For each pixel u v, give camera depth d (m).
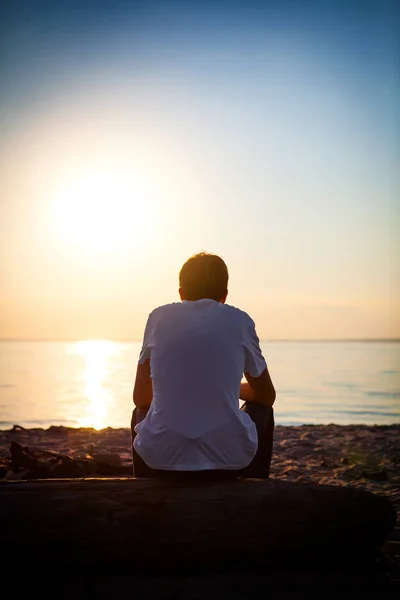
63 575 2.76
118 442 6.92
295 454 6.50
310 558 2.92
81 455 5.79
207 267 3.11
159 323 2.96
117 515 2.76
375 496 2.99
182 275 3.16
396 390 21.83
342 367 38.78
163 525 2.78
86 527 2.74
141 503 2.79
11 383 24.91
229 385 2.86
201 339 2.88
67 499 2.77
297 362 45.78
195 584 2.73
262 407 3.10
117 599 2.60
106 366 42.75
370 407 16.47
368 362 46.06
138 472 3.03
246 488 2.88
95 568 2.77
